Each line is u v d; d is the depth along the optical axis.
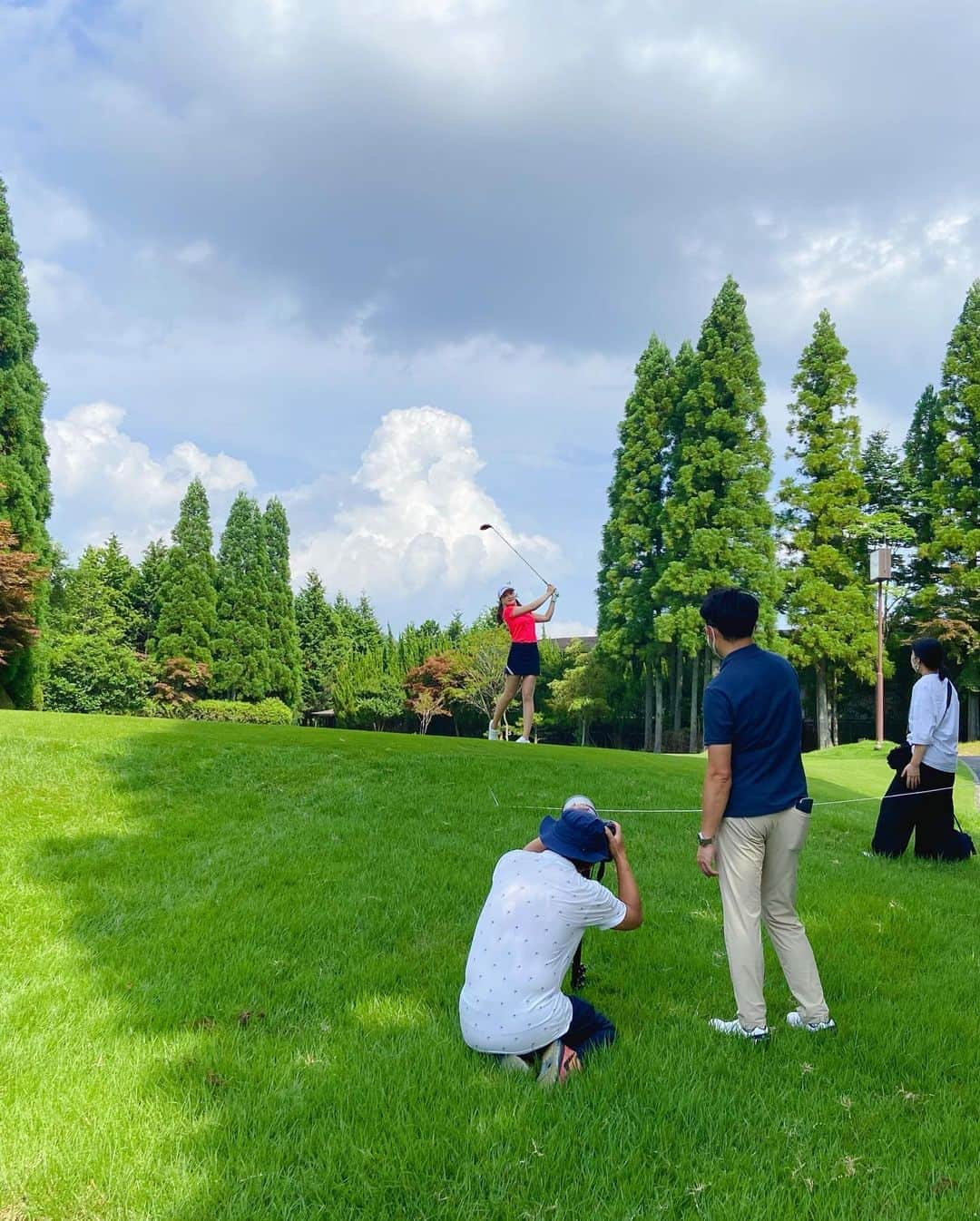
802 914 5.59
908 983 4.42
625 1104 3.06
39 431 30.45
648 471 37.38
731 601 3.88
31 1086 3.12
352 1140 2.81
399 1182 2.60
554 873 3.44
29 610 29.09
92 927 4.97
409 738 11.18
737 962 3.70
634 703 43.28
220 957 4.50
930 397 38.97
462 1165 2.69
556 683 42.59
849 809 10.03
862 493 34.47
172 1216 2.43
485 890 5.74
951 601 33.94
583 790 9.14
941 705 7.35
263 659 48.44
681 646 34.03
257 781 8.73
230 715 44.62
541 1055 3.31
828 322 34.53
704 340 34.75
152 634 49.28
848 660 33.47
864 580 35.03
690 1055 3.46
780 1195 2.60
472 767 9.62
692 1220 2.46
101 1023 3.70
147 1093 3.10
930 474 37.06
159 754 9.20
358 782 8.84
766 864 3.80
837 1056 3.55
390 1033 3.66
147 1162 2.67
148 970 4.32
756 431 34.59
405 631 57.25
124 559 53.31
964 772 16.11
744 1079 3.30
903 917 5.60
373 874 5.97
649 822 8.10
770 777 3.71
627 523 37.78
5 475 28.67
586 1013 3.61
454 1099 3.08
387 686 52.72
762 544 33.50
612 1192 2.59
